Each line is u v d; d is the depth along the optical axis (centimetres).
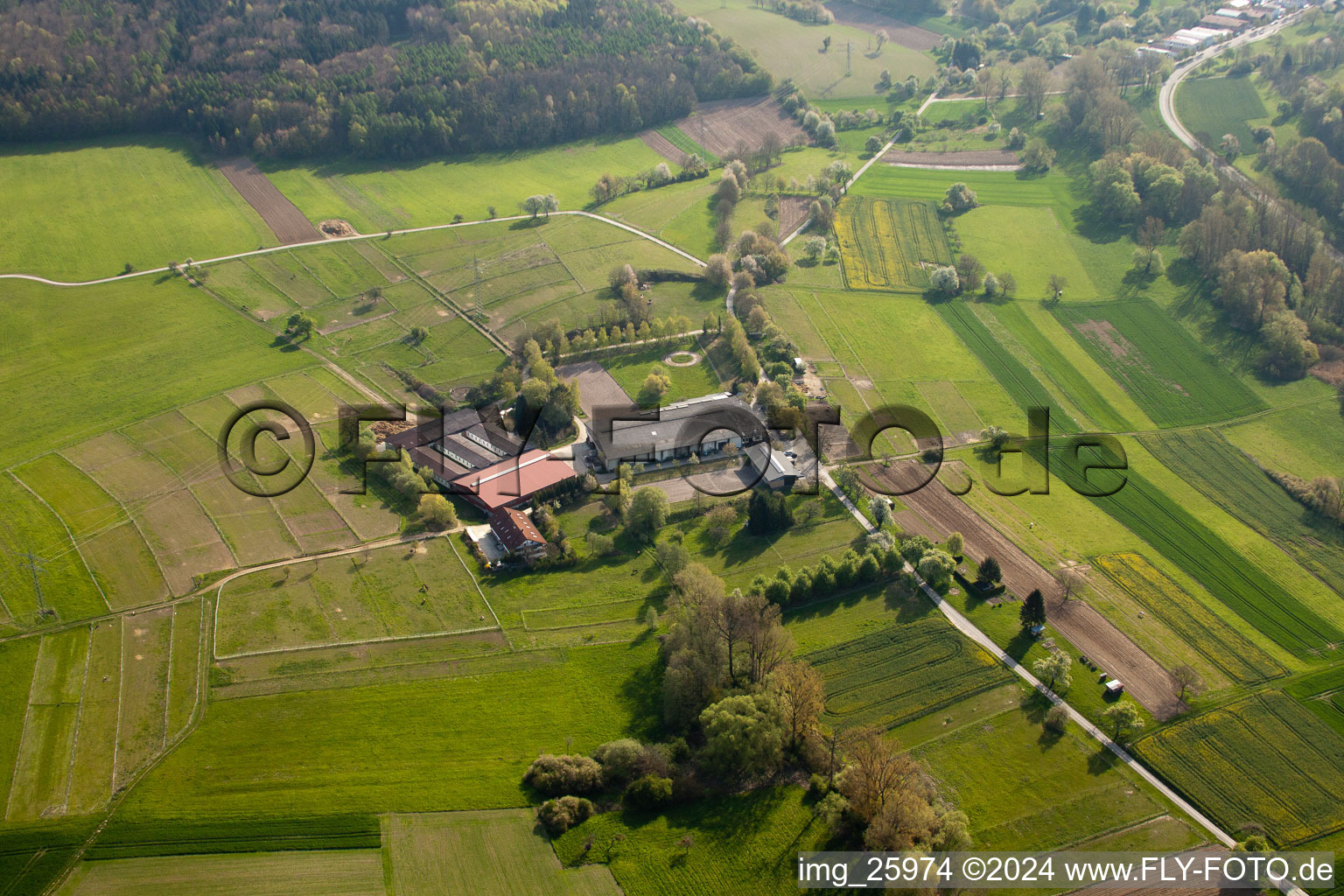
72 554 16800
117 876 11588
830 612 16175
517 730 13800
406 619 15812
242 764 13088
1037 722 14025
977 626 15838
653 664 14975
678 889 11406
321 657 14950
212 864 11744
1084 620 16062
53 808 12400
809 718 13212
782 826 12175
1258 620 16325
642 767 12756
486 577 16862
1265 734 13888
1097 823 12481
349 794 12669
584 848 11900
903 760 12569
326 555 17150
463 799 12638
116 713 13800
